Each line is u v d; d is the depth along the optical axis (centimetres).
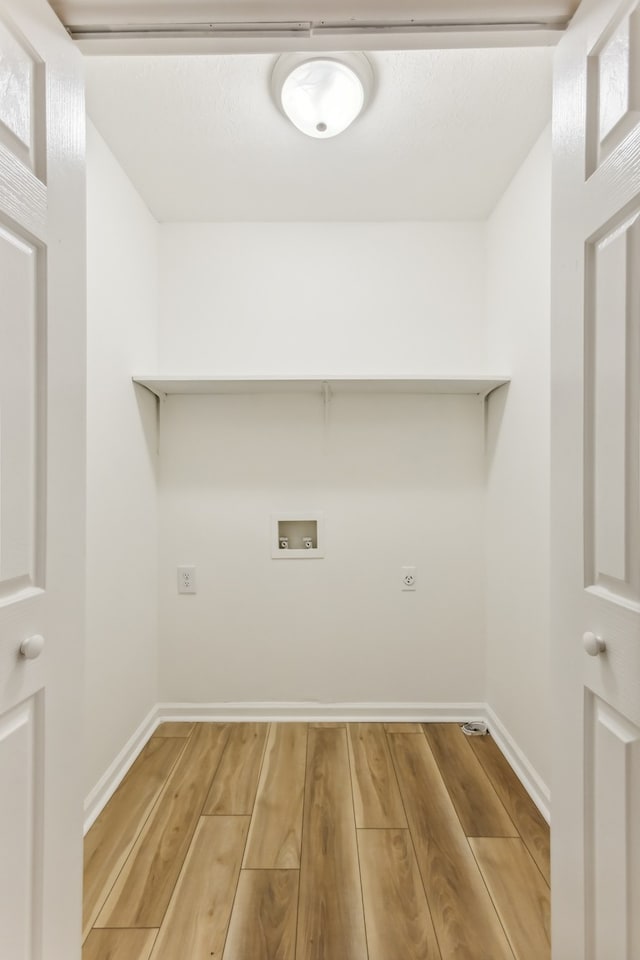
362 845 144
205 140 170
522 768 178
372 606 225
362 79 141
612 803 78
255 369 226
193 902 125
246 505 225
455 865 137
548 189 162
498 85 146
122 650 184
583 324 86
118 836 149
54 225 85
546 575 162
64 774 89
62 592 88
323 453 225
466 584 225
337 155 179
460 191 202
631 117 74
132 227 196
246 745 201
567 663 92
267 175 191
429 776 179
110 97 150
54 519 85
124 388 187
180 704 224
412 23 91
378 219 225
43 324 82
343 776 179
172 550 224
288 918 120
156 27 91
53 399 85
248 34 92
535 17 90
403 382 200
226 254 226
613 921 78
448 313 226
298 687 225
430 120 161
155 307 222
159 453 224
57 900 86
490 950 113
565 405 92
